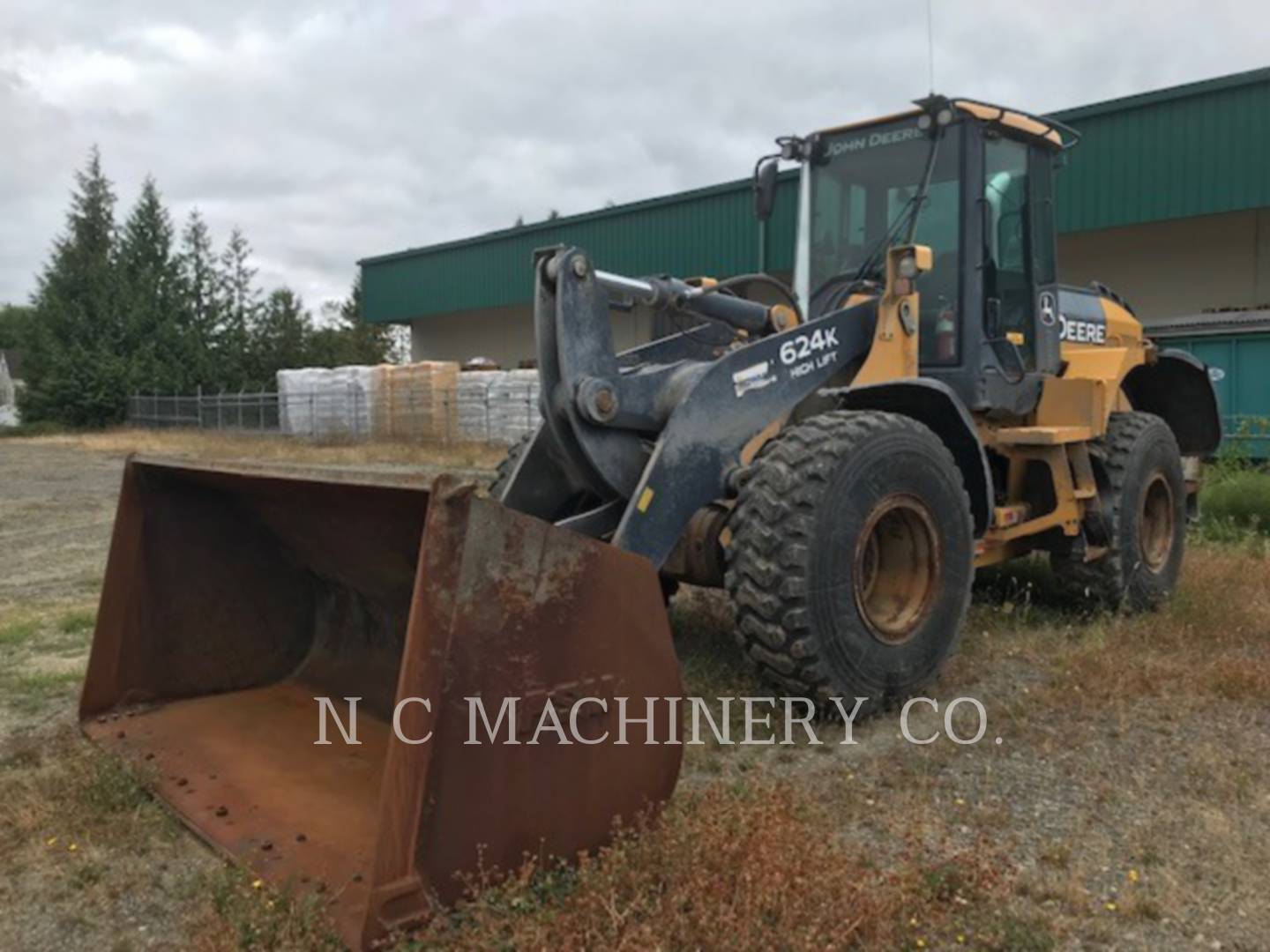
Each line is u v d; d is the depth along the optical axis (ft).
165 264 123.34
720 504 14.01
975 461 15.65
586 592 8.96
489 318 97.81
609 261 76.79
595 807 9.12
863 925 8.34
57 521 38.19
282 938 7.89
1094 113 49.57
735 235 67.26
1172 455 20.34
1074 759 12.34
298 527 12.31
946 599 14.26
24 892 9.48
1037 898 9.20
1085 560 18.47
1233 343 41.16
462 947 7.83
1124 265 53.26
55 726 13.62
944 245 17.10
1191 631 17.53
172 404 110.83
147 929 8.91
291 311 133.49
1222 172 46.19
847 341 15.12
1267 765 12.13
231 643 13.64
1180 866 9.78
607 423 12.86
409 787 7.95
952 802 11.16
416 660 7.97
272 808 10.21
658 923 7.97
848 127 18.21
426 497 8.66
